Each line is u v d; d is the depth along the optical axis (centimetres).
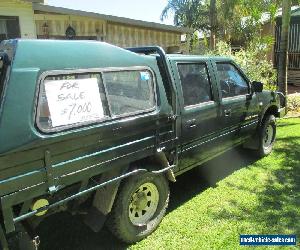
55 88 299
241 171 590
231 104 529
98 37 1099
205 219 439
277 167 604
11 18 870
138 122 366
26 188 278
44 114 290
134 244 392
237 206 469
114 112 347
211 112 484
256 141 639
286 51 1023
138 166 386
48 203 304
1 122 262
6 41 289
